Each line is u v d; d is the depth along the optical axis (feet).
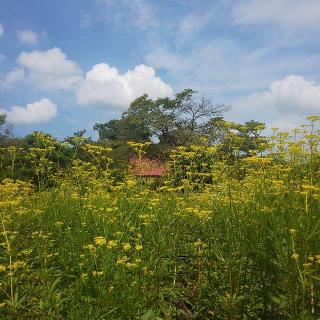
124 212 20.26
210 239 15.97
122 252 15.93
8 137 131.75
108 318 12.34
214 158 24.67
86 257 15.81
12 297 12.88
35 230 19.66
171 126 150.00
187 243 16.74
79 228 18.85
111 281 13.70
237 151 20.36
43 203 23.20
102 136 207.62
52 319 12.17
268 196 16.62
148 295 13.29
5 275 14.96
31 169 36.60
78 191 26.61
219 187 21.30
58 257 16.80
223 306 12.90
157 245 15.79
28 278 14.35
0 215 17.34
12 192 22.77
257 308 12.94
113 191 26.73
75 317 12.20
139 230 18.92
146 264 14.46
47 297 12.93
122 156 67.56
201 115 149.48
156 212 19.34
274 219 14.65
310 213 13.33
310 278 11.69
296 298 11.50
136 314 12.56
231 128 20.24
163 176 28.68
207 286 13.92
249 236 14.55
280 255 12.88
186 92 149.18
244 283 13.37
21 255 16.38
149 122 155.02
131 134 161.79
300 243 12.92
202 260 15.28
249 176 21.61
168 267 15.66
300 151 18.95
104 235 17.97
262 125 20.20
